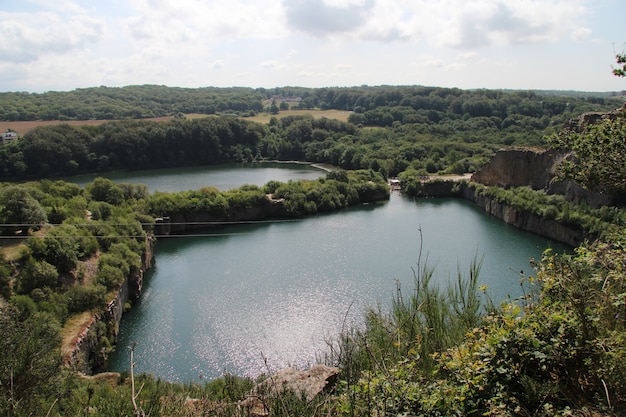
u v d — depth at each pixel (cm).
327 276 4328
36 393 841
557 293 718
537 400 579
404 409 591
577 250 808
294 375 807
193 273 4544
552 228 5353
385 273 4356
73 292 3127
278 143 13275
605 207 4744
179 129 11819
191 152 12025
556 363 624
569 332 632
